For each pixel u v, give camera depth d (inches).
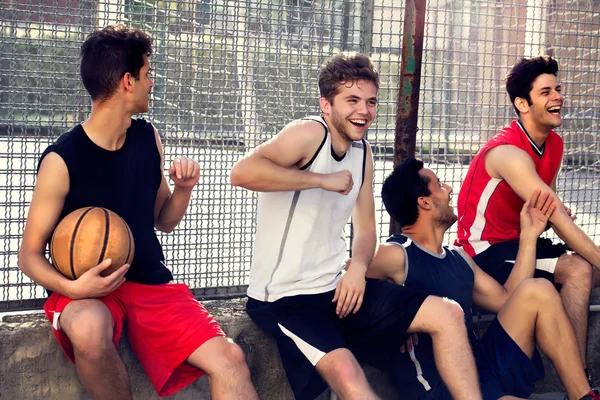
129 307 121.6
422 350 134.7
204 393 137.3
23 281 137.0
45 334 128.0
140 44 119.2
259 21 149.6
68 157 116.2
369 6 156.0
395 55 159.5
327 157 128.5
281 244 129.6
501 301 145.3
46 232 115.7
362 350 131.8
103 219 112.7
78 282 110.3
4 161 137.7
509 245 157.6
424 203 140.1
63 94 138.6
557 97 156.6
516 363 134.3
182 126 146.8
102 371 110.0
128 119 121.4
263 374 140.5
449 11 164.1
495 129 171.5
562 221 147.9
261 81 150.8
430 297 126.8
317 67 154.3
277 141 125.5
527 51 171.9
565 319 133.3
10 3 133.3
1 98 134.4
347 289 127.1
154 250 126.0
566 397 137.3
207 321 120.2
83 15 138.5
